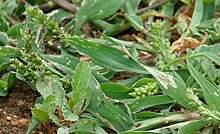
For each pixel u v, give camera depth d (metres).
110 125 0.43
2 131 0.44
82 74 0.42
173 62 0.45
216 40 0.53
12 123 0.45
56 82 0.43
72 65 0.48
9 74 0.47
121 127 0.43
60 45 0.53
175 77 0.45
